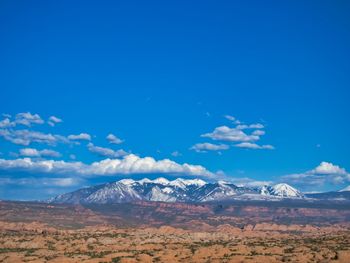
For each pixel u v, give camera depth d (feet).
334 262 563.89
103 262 595.47
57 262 588.50
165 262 588.91
